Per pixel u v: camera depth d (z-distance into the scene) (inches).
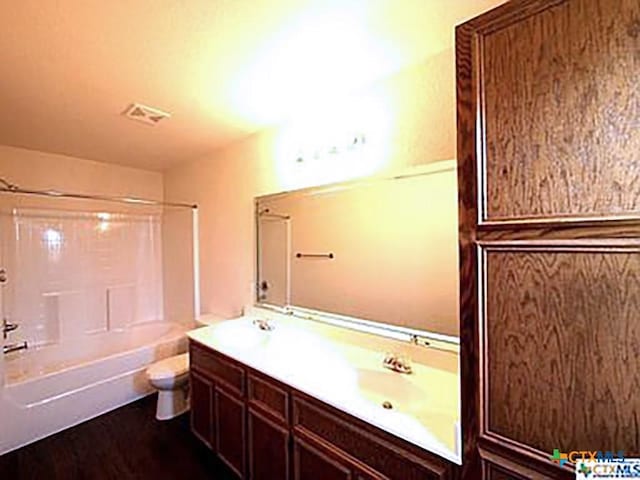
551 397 37.0
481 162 41.6
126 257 154.5
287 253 104.8
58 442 99.4
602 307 33.8
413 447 49.3
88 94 88.9
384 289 80.0
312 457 63.6
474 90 42.1
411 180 75.0
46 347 127.5
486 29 41.0
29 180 128.1
